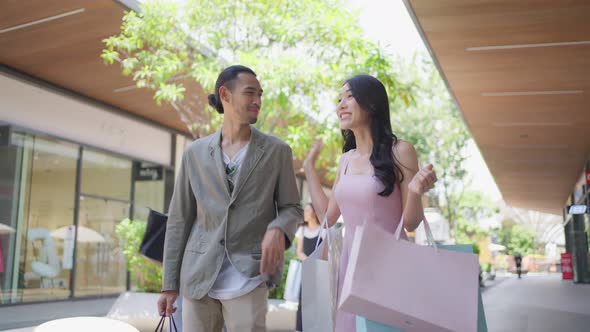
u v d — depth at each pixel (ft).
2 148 37.76
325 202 9.53
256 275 8.90
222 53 30.09
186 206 9.60
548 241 208.23
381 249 6.67
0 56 35.68
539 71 36.96
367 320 6.89
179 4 29.50
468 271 6.69
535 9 27.22
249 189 9.17
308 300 8.02
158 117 50.16
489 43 32.12
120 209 48.60
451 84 40.68
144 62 29.91
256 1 28.91
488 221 141.28
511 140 60.85
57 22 30.81
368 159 8.48
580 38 30.86
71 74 38.96
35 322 28.55
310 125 29.14
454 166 84.99
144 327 19.17
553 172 82.84
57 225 42.22
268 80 26.48
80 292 44.21
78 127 43.27
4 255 38.04
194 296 8.97
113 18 30.66
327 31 27.73
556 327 28.02
